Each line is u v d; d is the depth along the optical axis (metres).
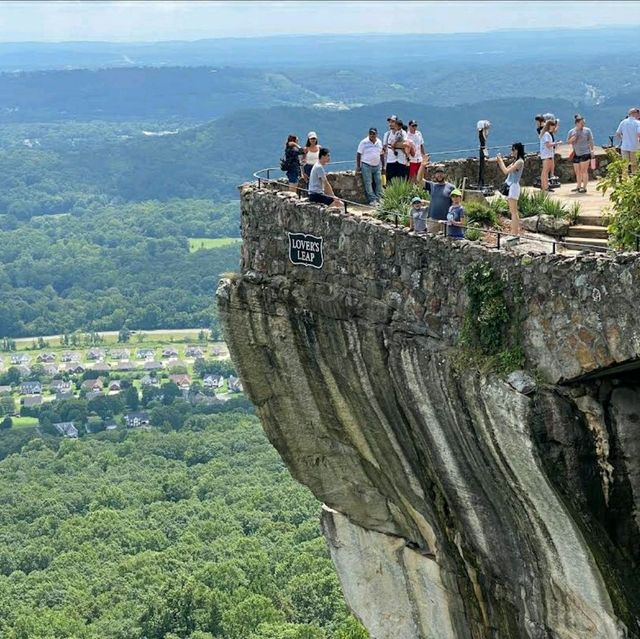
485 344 19.95
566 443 18.77
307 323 24.56
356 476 25.16
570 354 18.70
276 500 162.88
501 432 19.41
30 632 117.06
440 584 24.03
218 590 118.31
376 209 24.83
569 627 19.91
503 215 26.17
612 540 18.89
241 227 26.69
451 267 20.97
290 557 129.25
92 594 129.25
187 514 161.50
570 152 33.34
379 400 23.12
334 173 30.17
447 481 21.61
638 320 17.78
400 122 30.41
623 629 18.77
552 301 18.97
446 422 21.05
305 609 113.31
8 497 179.62
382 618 25.80
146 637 115.50
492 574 21.42
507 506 20.23
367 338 22.92
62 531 157.50
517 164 24.73
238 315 25.94
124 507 172.25
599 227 24.81
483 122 31.98
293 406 25.50
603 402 18.94
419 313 21.72
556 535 19.30
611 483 18.89
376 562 25.56
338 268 23.75
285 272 25.17
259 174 28.17
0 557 149.62
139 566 134.88
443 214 23.70
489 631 22.23
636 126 30.08
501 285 19.84
